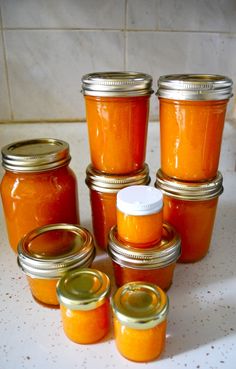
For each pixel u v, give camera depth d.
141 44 0.46
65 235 0.30
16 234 0.33
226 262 0.33
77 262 0.27
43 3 0.42
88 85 0.29
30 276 0.27
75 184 0.34
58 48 0.44
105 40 0.45
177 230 0.32
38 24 0.43
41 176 0.30
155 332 0.22
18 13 0.42
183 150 0.29
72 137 0.48
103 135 0.30
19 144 0.33
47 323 0.26
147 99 0.30
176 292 0.29
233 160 0.53
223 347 0.24
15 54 0.44
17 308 0.28
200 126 0.28
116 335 0.23
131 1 0.43
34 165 0.29
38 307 0.28
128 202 0.26
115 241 0.28
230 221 0.41
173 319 0.26
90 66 0.46
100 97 0.28
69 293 0.24
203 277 0.31
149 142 0.50
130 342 0.22
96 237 0.35
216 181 0.30
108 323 0.25
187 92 0.26
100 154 0.31
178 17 0.45
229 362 0.23
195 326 0.25
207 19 0.45
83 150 0.49
